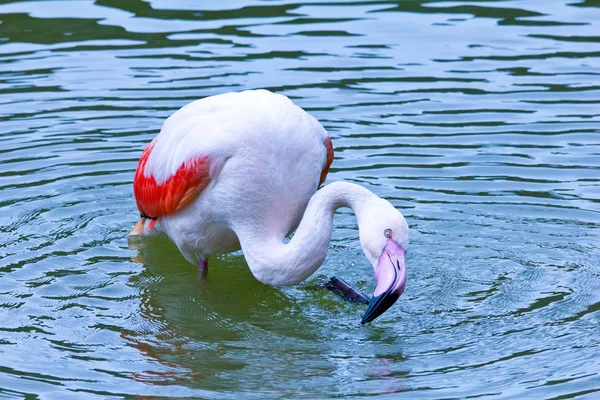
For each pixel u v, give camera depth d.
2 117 15.90
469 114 16.06
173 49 18.50
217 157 11.07
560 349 10.04
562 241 12.55
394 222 10.29
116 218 13.45
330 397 9.12
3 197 13.60
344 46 18.66
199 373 9.71
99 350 10.19
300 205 11.42
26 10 20.50
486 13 20.36
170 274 12.53
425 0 21.09
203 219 11.62
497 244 12.56
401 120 15.85
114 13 20.41
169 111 16.02
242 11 20.52
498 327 10.64
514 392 9.12
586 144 15.02
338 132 15.41
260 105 11.30
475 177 14.15
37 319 10.80
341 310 11.45
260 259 11.14
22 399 9.06
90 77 17.38
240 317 11.27
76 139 15.28
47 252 12.39
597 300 11.16
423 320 10.93
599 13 20.17
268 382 9.48
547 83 17.08
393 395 9.14
